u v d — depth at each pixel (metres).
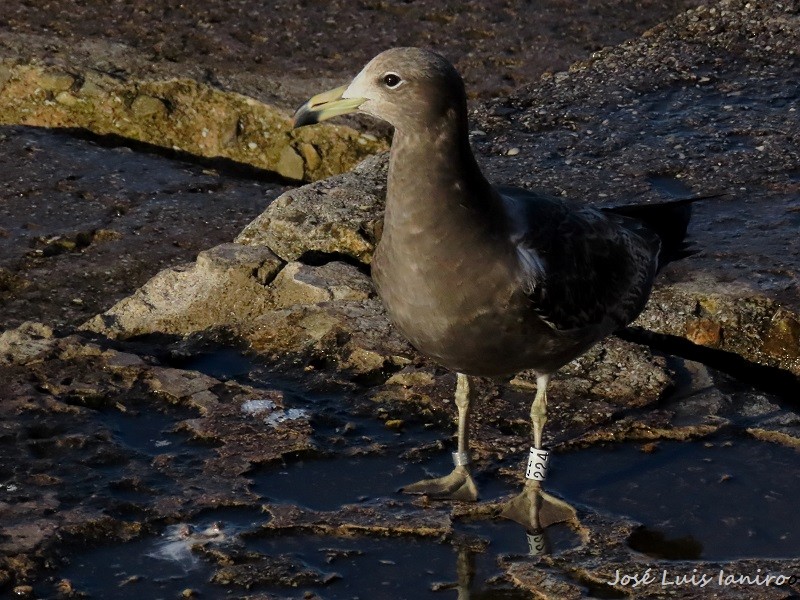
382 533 9.73
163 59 18.67
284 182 17.45
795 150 15.95
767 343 12.40
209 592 9.04
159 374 11.66
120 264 14.30
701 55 18.80
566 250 9.62
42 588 9.02
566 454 10.76
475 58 19.11
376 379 11.81
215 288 12.87
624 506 10.10
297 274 12.95
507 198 9.69
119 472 10.36
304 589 9.09
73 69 18.20
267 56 19.02
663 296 12.73
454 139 9.03
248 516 9.89
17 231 14.85
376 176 14.93
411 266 9.17
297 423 11.02
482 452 10.71
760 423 11.08
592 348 11.91
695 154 15.93
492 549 9.59
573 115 17.16
